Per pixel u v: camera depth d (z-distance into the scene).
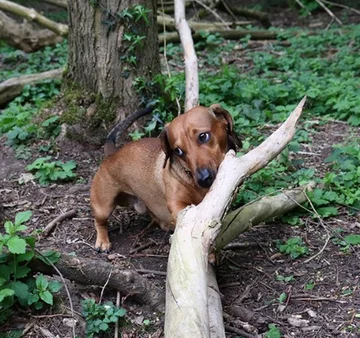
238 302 1.16
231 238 1.22
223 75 2.20
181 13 1.90
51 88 2.26
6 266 1.09
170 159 1.20
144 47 1.81
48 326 1.11
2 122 1.97
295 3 4.23
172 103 1.87
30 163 1.77
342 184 1.52
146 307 1.16
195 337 0.87
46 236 1.43
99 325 1.09
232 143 1.23
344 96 2.07
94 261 1.15
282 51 2.94
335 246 1.31
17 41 3.00
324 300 1.15
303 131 1.86
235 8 3.60
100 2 1.76
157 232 1.44
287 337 1.07
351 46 2.93
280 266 1.26
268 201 1.34
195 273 0.96
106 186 1.36
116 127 1.51
